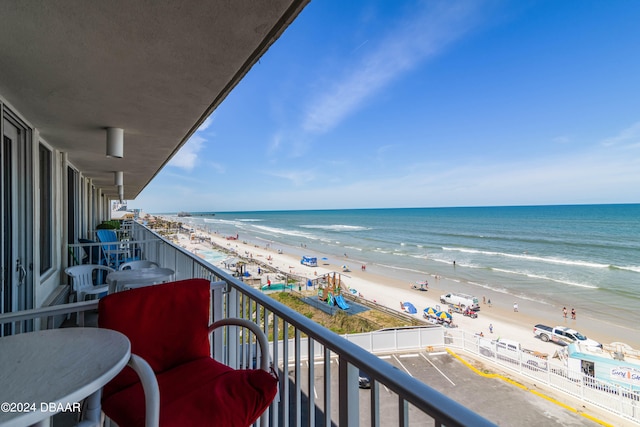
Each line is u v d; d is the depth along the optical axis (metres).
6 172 2.41
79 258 4.92
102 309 1.22
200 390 1.12
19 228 2.63
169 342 1.31
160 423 0.94
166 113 2.50
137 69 1.76
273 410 1.35
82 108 2.37
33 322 2.77
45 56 1.61
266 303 1.38
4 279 2.32
